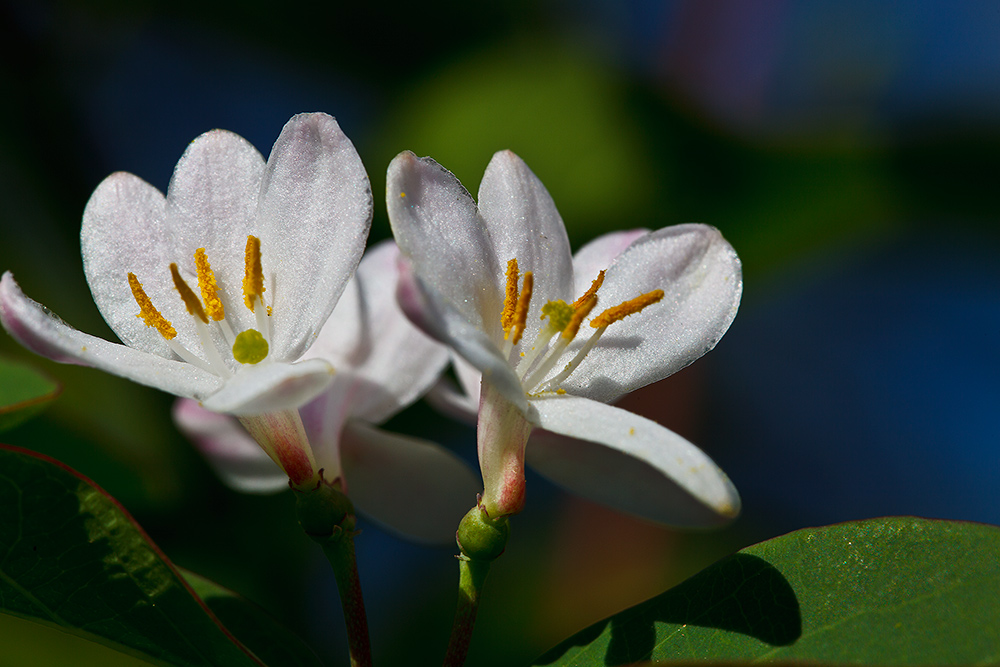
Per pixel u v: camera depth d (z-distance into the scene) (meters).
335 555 0.15
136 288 0.15
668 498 0.15
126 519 0.14
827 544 0.14
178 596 0.14
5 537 0.14
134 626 0.14
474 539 0.14
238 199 0.15
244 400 0.14
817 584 0.14
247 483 0.16
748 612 0.14
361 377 0.16
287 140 0.15
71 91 0.19
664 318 0.15
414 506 0.16
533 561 0.20
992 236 0.20
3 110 0.18
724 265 0.15
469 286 0.14
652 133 0.20
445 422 0.18
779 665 0.13
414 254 0.14
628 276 0.15
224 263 0.15
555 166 0.20
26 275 0.18
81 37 0.20
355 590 0.15
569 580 0.20
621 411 0.14
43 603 0.14
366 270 0.16
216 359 0.14
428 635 0.19
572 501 0.20
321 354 0.16
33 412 0.15
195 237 0.15
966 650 0.14
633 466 0.15
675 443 0.14
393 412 0.16
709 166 0.20
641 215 0.19
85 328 0.18
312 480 0.15
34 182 0.18
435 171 0.14
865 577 0.14
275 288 0.15
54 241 0.18
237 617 0.15
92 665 0.15
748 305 0.20
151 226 0.15
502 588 0.19
